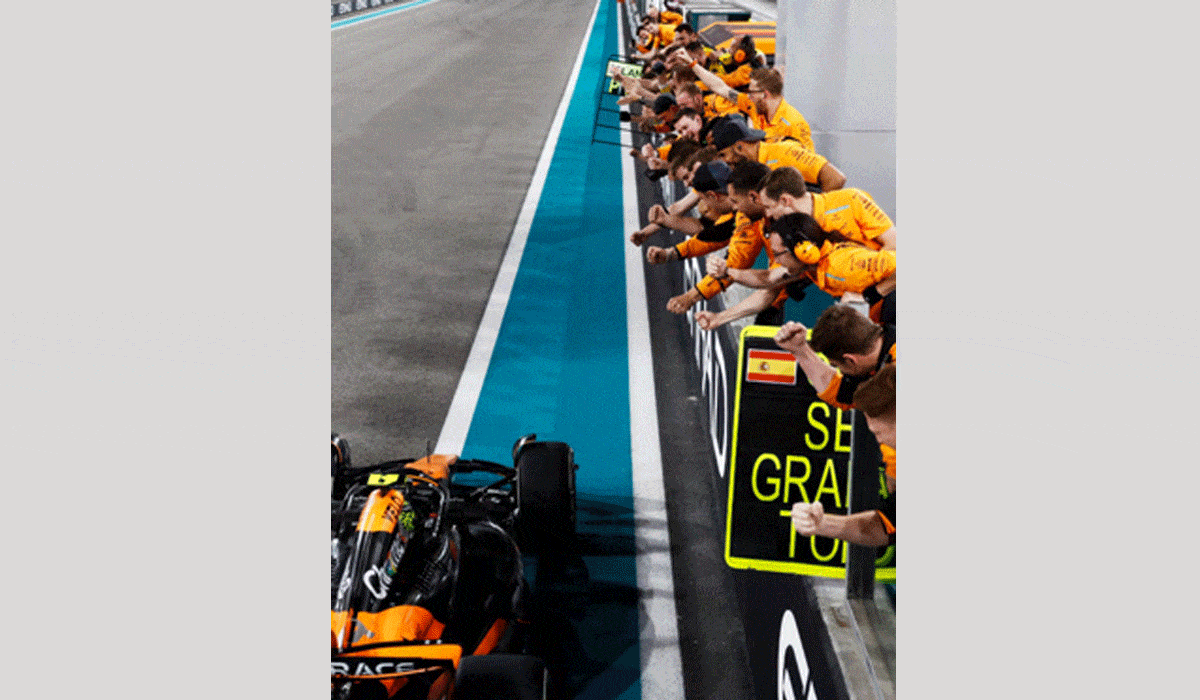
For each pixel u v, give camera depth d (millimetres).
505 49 29516
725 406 4629
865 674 2219
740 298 4891
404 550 3361
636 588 4527
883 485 2365
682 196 8141
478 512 4684
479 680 2959
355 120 18578
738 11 15250
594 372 7086
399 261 9797
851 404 2441
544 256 9938
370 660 3080
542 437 6078
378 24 38812
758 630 3652
